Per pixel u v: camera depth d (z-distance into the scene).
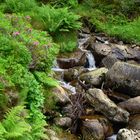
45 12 7.79
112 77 6.18
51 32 7.56
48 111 4.94
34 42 5.25
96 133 4.96
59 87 5.39
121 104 5.73
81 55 7.21
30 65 5.02
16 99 4.16
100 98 5.45
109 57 7.23
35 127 4.10
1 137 3.45
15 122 3.73
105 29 8.63
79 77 6.42
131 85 6.08
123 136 4.77
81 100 5.54
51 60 5.43
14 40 5.00
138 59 7.57
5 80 4.23
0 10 7.45
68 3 9.35
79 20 8.73
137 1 9.69
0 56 4.66
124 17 9.41
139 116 5.49
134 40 8.31
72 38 7.74
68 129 4.96
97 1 9.77
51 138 4.45
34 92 4.56
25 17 7.11
